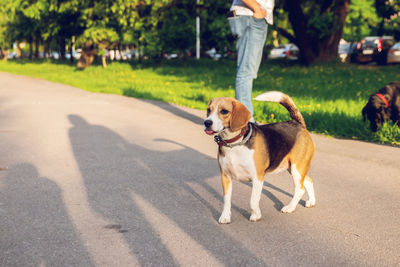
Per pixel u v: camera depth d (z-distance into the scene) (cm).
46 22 2631
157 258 284
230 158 338
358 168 513
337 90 1294
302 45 2384
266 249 298
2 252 292
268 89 1342
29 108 1038
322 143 658
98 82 1733
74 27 2645
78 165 529
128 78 1894
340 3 2295
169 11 2533
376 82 1503
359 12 2398
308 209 382
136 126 797
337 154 584
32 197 410
